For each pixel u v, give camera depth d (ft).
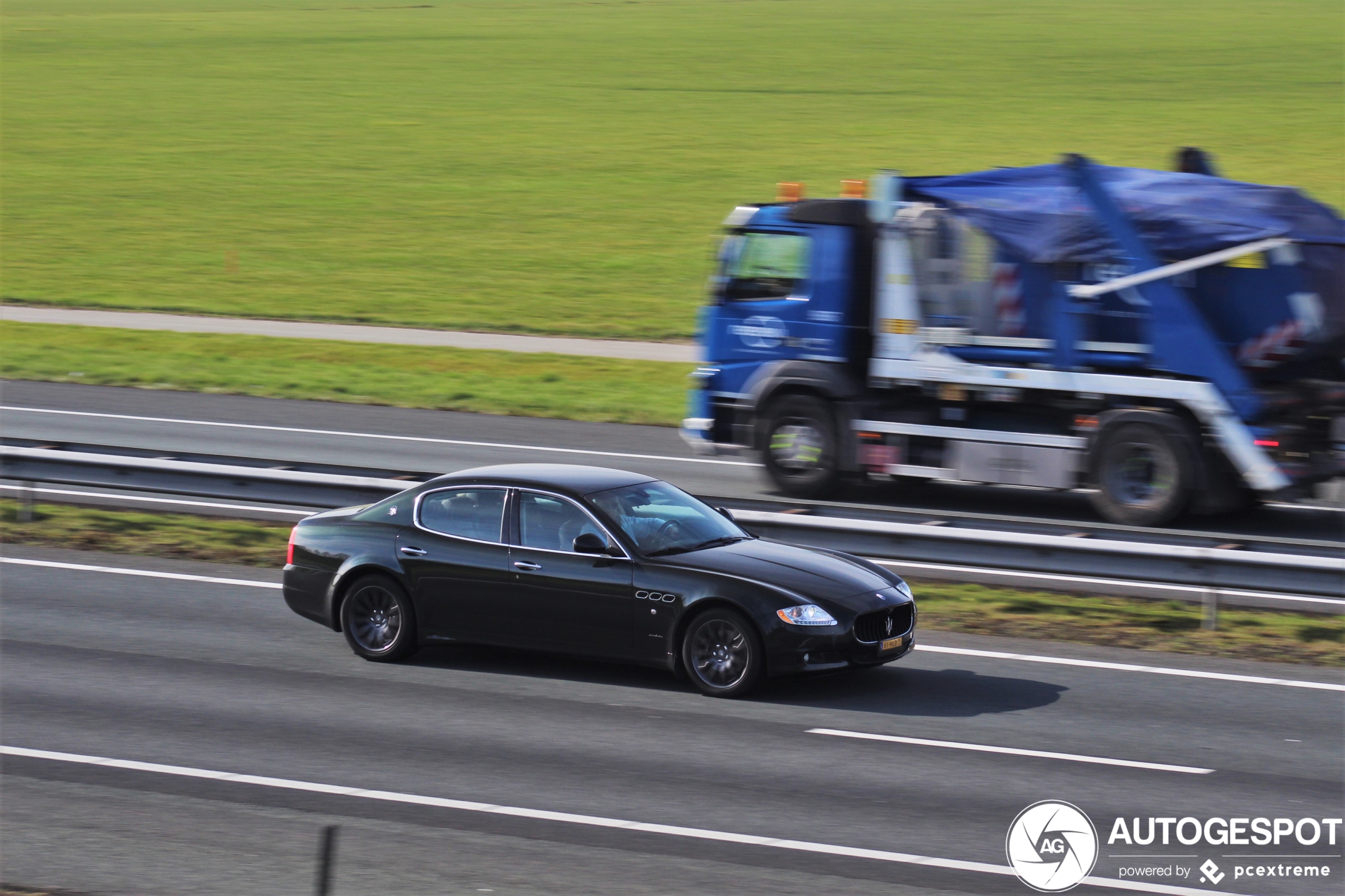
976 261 152.97
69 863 68.03
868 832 72.95
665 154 508.94
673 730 89.15
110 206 443.32
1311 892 67.10
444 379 245.45
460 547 101.76
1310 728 91.30
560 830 72.69
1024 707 94.94
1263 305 143.43
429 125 575.79
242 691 96.73
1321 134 487.20
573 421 215.51
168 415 215.51
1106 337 148.66
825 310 161.17
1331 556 110.32
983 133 509.35
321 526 107.14
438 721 90.58
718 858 69.26
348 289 340.39
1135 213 146.72
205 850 69.67
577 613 98.53
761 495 165.48
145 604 119.85
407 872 67.21
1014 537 117.39
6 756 83.25
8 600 120.37
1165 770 83.10
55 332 288.51
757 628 94.12
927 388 156.76
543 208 437.17
